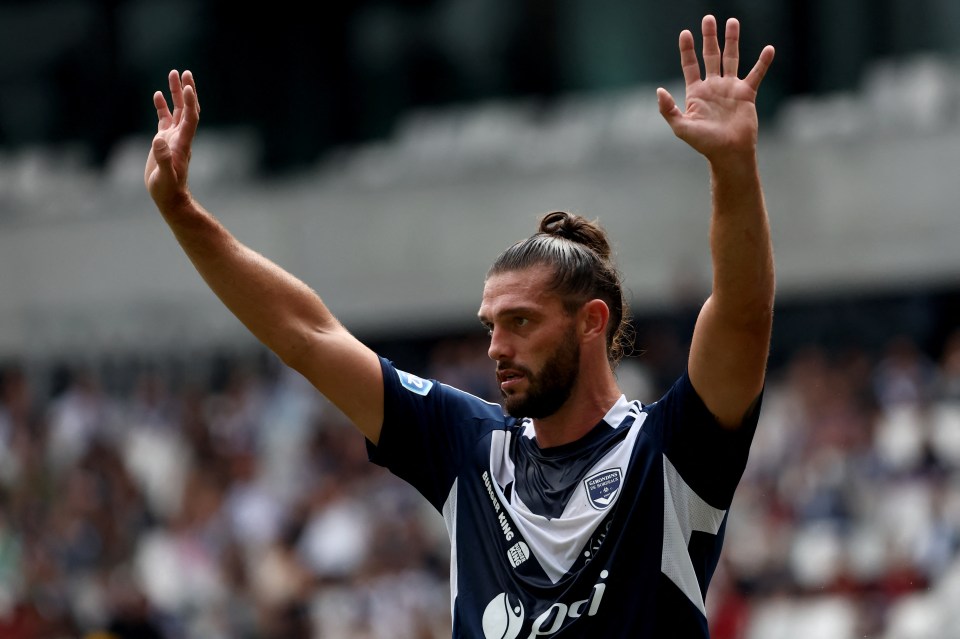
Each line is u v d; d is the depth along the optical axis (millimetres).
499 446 10938
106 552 37375
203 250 11055
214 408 46562
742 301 9773
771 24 52844
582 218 11109
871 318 48656
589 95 57500
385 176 58000
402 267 56750
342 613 32156
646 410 10617
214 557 35750
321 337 11219
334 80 62719
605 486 10328
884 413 35781
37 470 42469
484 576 10531
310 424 42281
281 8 63094
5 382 60031
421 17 61188
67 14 66375
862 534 31781
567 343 10492
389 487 37094
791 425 36125
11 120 67375
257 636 32719
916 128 47562
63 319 59500
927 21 50969
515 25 59094
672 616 10102
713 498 10172
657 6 55469
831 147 48844
